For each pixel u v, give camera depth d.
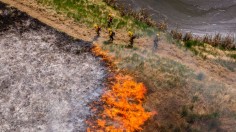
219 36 48.12
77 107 33.34
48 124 31.69
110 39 42.91
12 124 31.56
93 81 36.38
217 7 53.34
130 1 53.50
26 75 36.41
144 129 31.89
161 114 33.31
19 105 33.28
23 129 31.17
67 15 45.81
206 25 50.97
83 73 37.25
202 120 33.00
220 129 32.06
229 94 36.53
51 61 38.41
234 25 51.09
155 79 37.19
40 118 32.22
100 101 34.06
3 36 40.72
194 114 33.47
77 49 40.34
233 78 40.28
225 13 52.66
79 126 31.55
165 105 34.31
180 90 36.25
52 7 46.56
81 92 35.00
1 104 33.19
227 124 32.59
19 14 43.81
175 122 32.59
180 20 51.41
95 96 34.59
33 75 36.50
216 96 35.97
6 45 39.62
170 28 49.97
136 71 37.91
